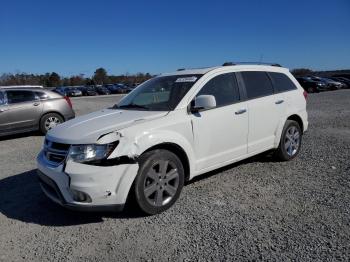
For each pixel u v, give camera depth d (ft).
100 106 84.43
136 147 13.39
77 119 16.22
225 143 16.96
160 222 13.44
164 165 14.28
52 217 14.55
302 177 18.01
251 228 12.56
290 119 21.27
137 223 13.47
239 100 17.84
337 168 19.30
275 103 19.61
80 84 338.54
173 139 14.60
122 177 13.03
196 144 15.65
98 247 11.87
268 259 10.55
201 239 11.98
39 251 11.84
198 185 17.25
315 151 23.45
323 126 34.65
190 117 15.46
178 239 12.07
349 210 13.69
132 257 11.12
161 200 14.25
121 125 14.07
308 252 10.80
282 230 12.30
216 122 16.38
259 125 18.65
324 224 12.60
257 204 14.71
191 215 13.89
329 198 14.99
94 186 12.67
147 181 13.85
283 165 20.27
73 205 12.99
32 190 18.01
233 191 16.33
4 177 20.56
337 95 90.94
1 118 33.19
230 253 11.01
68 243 12.28
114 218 14.03
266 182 17.40
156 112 15.33
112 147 13.03
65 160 13.19
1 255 11.69
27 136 36.27
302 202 14.71
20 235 13.05
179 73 18.29
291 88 21.42
